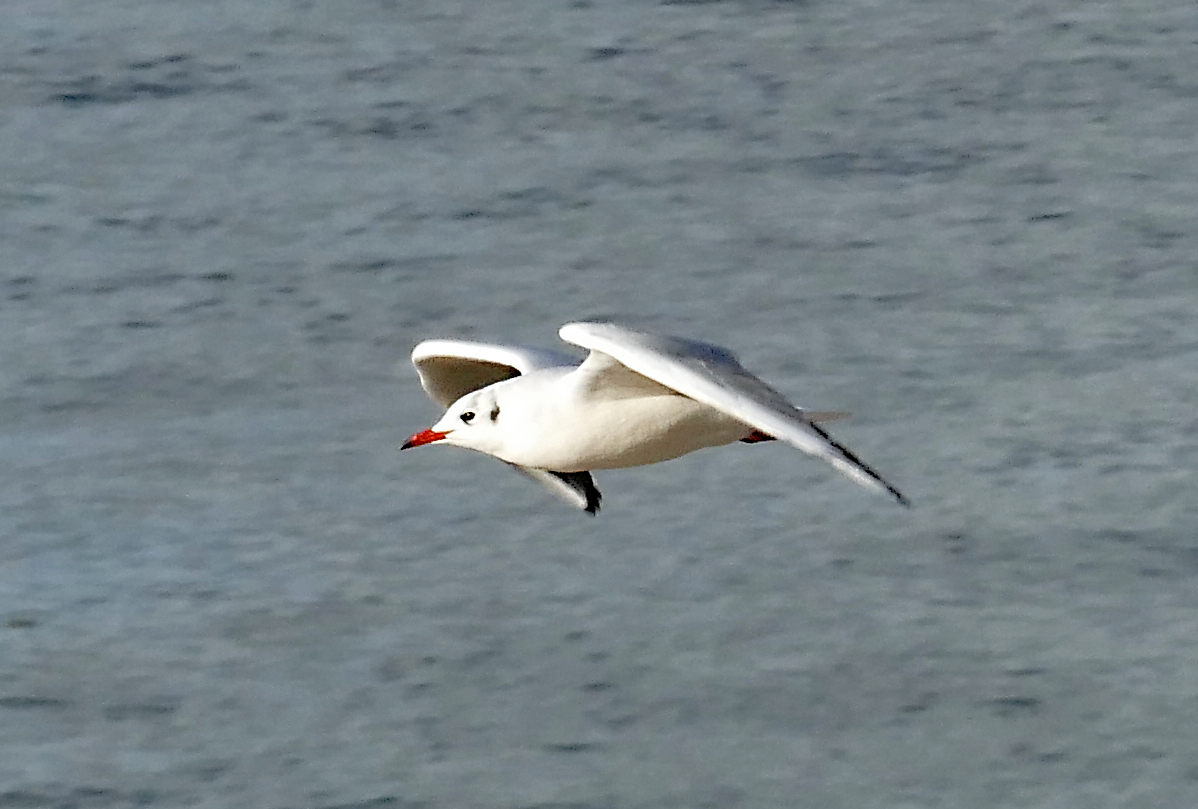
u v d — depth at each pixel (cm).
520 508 1780
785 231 2405
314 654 1591
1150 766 1467
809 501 1784
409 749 1489
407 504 1792
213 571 1702
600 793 1439
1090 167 2575
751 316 2205
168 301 2275
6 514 1805
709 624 1609
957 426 1941
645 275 2303
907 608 1633
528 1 3105
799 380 2058
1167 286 2253
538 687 1546
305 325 2205
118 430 1981
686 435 1032
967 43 2942
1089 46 2933
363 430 1950
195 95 2816
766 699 1529
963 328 2164
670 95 2775
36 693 1557
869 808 1422
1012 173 2562
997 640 1595
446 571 1688
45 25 3052
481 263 2331
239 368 2114
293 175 2575
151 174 2591
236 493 1830
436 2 3114
